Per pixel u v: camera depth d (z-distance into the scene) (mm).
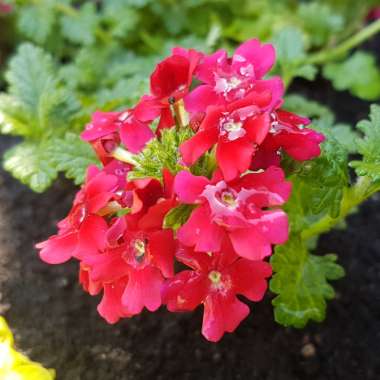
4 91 191
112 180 85
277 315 104
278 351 120
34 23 177
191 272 83
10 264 136
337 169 96
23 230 145
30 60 135
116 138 93
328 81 190
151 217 78
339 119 178
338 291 131
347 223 147
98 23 182
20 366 93
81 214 85
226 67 89
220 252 82
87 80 165
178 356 118
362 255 139
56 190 155
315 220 115
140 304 79
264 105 80
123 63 175
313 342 122
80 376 115
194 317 124
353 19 204
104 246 82
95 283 85
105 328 123
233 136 79
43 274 134
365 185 101
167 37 189
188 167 86
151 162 88
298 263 108
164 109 91
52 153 113
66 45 194
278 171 80
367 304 129
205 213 77
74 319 125
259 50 90
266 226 77
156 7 183
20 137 174
